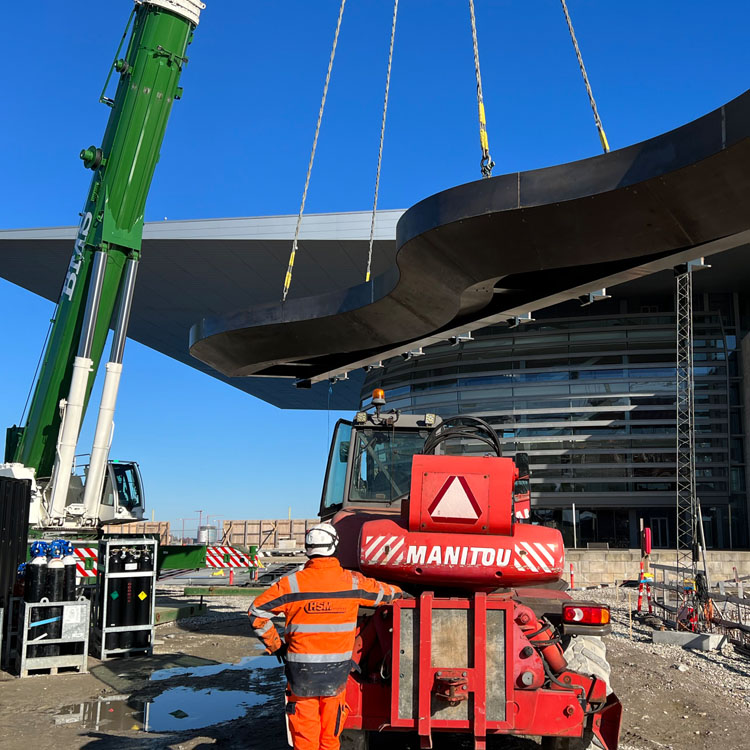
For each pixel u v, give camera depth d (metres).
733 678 10.81
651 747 6.79
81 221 15.62
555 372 43.19
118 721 7.56
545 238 10.87
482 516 5.61
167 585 25.11
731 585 25.30
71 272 15.43
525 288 13.49
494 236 11.15
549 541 5.62
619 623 17.34
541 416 42.66
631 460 41.53
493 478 5.68
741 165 8.77
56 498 14.48
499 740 7.00
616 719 5.75
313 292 48.38
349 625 4.79
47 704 8.30
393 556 5.65
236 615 16.89
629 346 43.12
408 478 7.80
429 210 11.43
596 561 29.48
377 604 5.02
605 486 41.47
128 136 15.27
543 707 5.21
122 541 11.45
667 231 10.17
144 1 15.48
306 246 39.28
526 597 6.29
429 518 5.66
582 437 42.03
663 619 16.95
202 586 23.41
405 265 12.75
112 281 15.36
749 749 6.81
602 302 45.03
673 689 9.37
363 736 5.57
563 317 44.44
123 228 15.30
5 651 10.90
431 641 5.21
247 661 11.02
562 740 5.65
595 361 43.06
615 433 41.94
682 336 42.88
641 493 41.16
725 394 42.28
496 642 5.21
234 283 46.47
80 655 10.10
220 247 40.00
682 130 9.05
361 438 7.95
